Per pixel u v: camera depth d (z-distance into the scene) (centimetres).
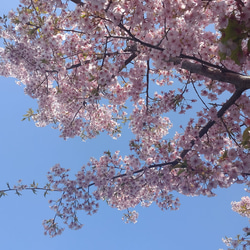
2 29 543
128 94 588
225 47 224
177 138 540
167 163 504
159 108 564
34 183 582
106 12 377
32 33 484
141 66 579
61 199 574
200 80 511
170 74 634
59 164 598
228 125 479
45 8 474
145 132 614
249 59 239
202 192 434
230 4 351
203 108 483
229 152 360
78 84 570
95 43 504
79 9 424
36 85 629
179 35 383
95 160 612
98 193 574
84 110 752
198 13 346
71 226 577
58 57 535
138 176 577
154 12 425
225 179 396
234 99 422
